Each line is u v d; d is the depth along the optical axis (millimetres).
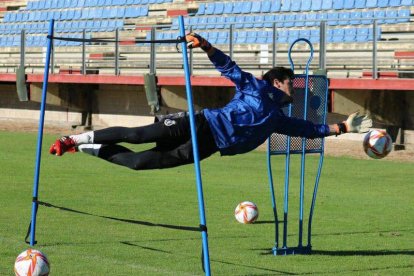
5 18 57250
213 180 25734
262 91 11969
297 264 13594
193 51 41312
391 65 32312
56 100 44656
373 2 38812
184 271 12805
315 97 14281
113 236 16016
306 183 25219
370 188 24094
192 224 17484
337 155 32969
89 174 26766
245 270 13023
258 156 33344
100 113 45156
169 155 11789
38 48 50406
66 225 17203
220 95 38812
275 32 35125
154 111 38781
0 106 51531
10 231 16312
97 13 51781
